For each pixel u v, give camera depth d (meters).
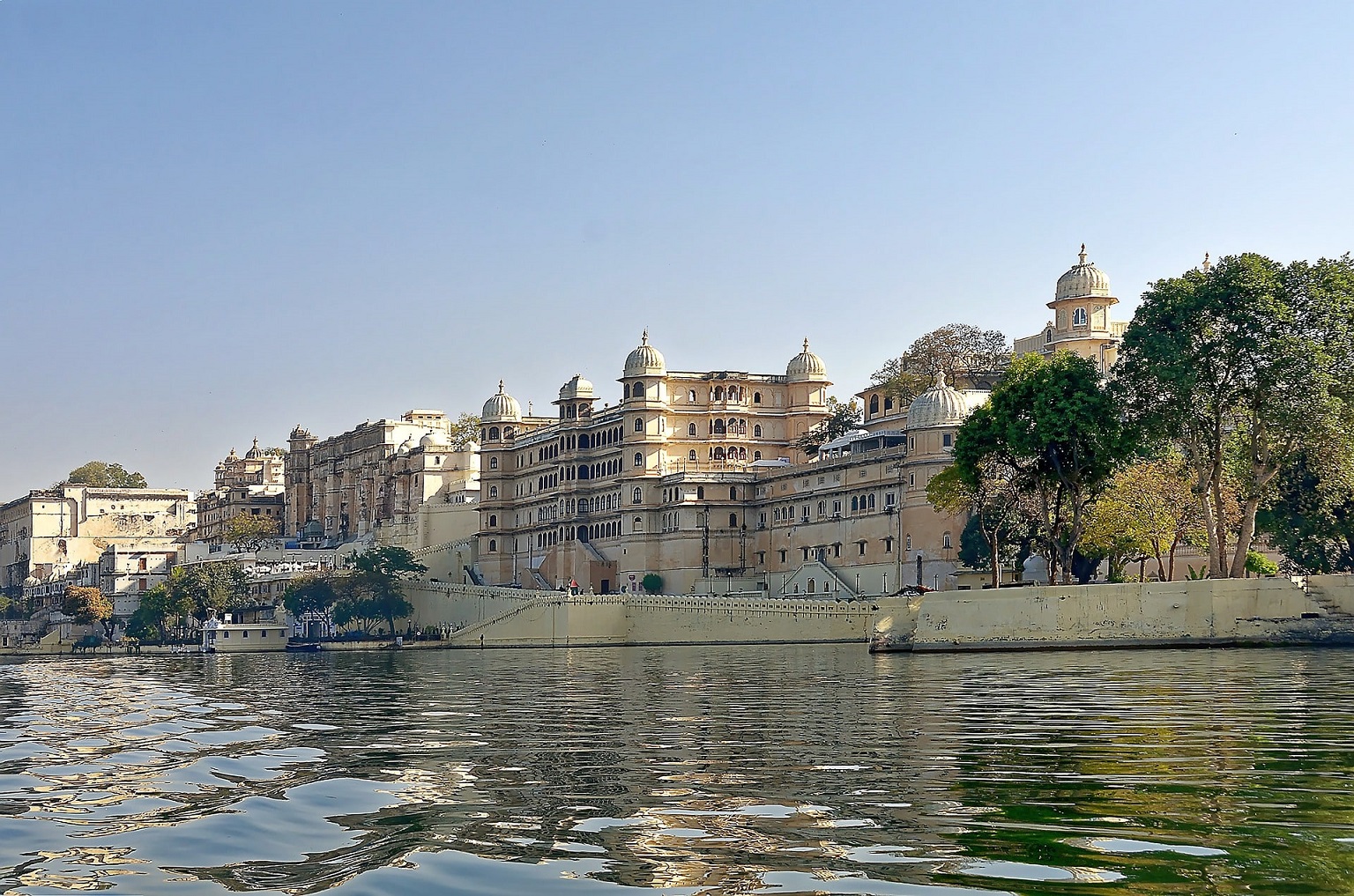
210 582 169.88
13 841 18.59
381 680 63.62
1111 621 67.44
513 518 175.50
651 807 19.91
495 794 21.64
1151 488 82.56
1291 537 83.69
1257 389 70.19
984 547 104.00
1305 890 14.23
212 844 18.02
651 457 148.38
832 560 131.00
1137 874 14.98
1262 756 23.56
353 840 18.06
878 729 30.05
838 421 149.88
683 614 117.50
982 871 15.23
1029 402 74.75
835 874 15.29
